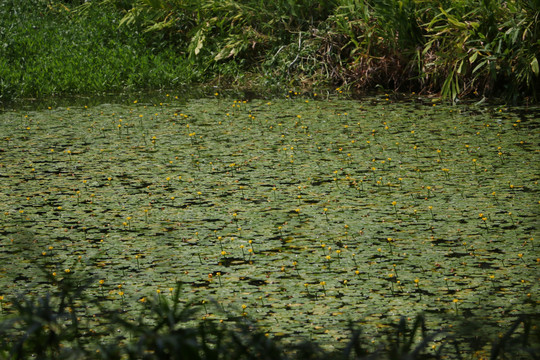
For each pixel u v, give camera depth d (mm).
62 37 20812
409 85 17844
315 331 6387
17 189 10672
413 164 11633
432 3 17453
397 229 8938
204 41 20219
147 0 20266
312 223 9219
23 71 18703
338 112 15438
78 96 17891
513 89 16281
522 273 7582
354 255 8180
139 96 17766
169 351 4234
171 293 7281
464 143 12750
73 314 4973
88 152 12648
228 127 14312
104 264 8047
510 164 11469
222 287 7434
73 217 9555
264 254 8281
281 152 12508
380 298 7109
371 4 18828
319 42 19078
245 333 4516
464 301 6961
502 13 16516
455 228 8906
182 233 8969
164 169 11656
